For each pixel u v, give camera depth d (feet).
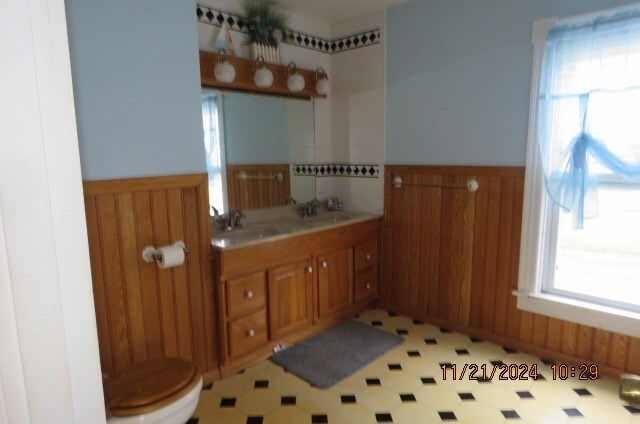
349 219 10.35
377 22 10.36
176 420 5.21
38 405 1.60
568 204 7.71
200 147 7.32
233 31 9.21
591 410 6.91
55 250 1.59
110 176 6.25
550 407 7.02
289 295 8.97
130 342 6.74
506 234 8.87
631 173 7.06
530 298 8.59
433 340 9.50
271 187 10.33
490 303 9.31
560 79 7.63
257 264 8.18
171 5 6.75
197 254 7.48
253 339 8.38
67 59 1.60
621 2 7.00
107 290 6.40
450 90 9.36
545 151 7.86
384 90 10.48
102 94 6.07
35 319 1.55
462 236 9.55
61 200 1.60
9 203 1.45
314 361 8.59
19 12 1.43
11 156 1.44
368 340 9.49
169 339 7.25
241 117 9.50
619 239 7.68
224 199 9.33
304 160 11.07
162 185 6.82
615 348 7.75
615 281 7.84
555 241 8.39
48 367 1.61
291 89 9.91
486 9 8.64
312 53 10.94
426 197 10.07
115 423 4.83
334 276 10.01
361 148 11.18
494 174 8.84
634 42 6.82
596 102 7.23
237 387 7.74
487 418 6.77
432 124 9.75
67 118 1.60
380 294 11.38
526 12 8.12
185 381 5.47
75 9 5.71
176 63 6.88
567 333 8.30
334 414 6.95
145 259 6.76
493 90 8.72
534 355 8.73
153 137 6.69
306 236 9.07
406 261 10.68
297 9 10.15
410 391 7.56
